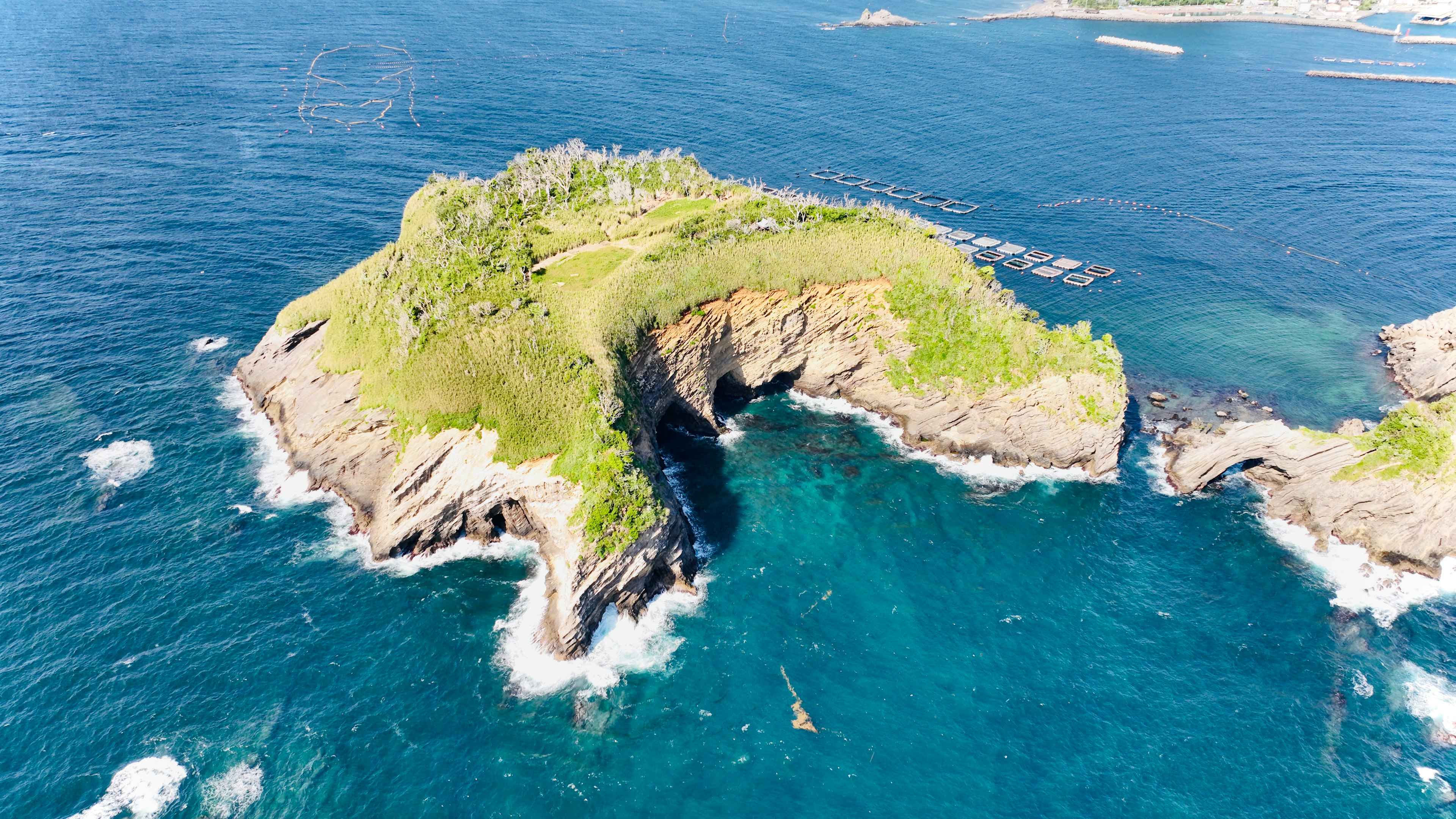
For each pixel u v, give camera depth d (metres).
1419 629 64.50
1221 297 114.69
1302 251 128.62
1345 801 52.19
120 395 86.31
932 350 84.69
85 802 50.28
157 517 71.69
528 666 60.69
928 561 70.69
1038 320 90.25
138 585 64.94
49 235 116.19
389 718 56.41
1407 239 131.62
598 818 51.03
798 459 83.56
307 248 118.25
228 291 106.38
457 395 72.00
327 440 76.25
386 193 137.75
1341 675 60.59
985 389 81.56
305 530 71.94
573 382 72.56
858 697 58.59
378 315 82.44
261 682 58.09
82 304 101.00
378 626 63.25
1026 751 54.94
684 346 83.50
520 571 69.31
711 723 56.75
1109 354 81.06
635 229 99.25
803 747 55.16
